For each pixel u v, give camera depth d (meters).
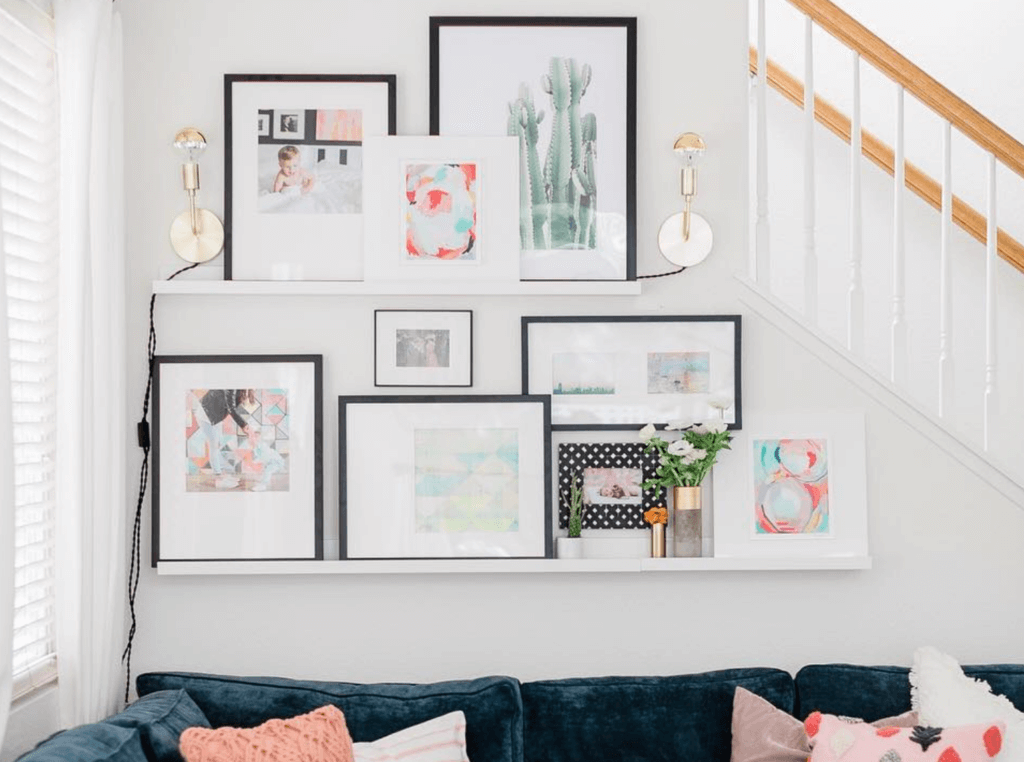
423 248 2.77
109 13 2.46
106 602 2.45
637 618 2.80
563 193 2.80
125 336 2.74
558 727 2.47
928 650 2.54
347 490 2.76
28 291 2.27
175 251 2.77
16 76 2.22
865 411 2.83
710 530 2.81
